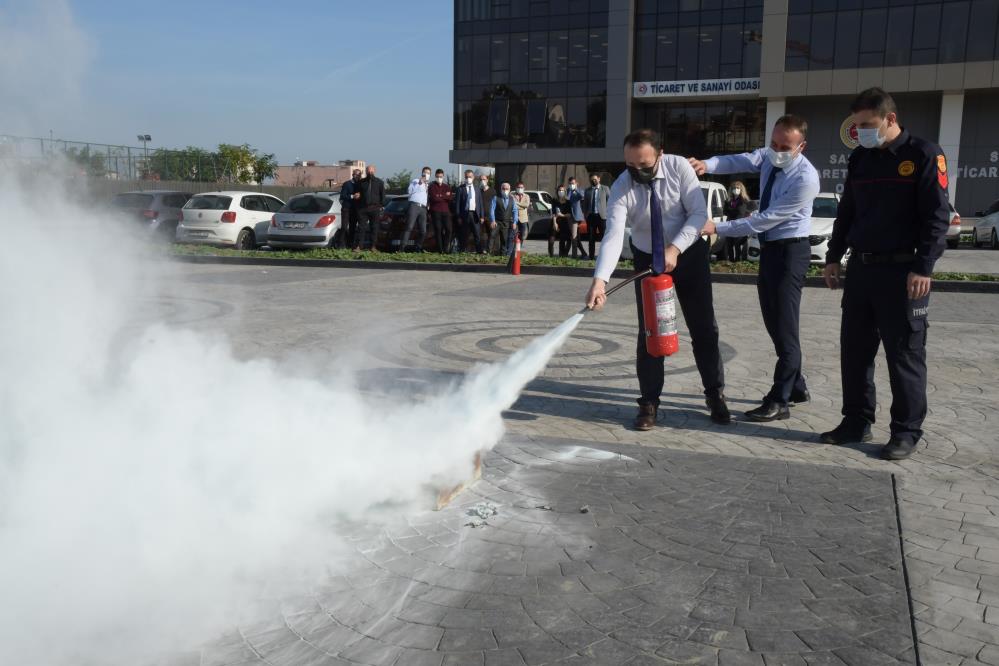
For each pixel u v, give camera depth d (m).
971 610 2.92
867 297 4.61
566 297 11.69
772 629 2.81
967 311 10.55
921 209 4.36
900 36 33.12
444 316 9.66
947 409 5.61
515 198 17.58
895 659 2.63
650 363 5.13
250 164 33.38
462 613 2.94
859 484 4.17
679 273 5.09
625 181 4.93
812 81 34.47
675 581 3.15
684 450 4.74
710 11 37.09
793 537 3.54
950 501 3.94
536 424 5.27
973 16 32.09
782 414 5.39
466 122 41.75
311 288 12.47
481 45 40.78
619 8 37.88
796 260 5.20
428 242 19.23
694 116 39.09
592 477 4.29
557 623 2.86
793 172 5.10
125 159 17.27
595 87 39.12
